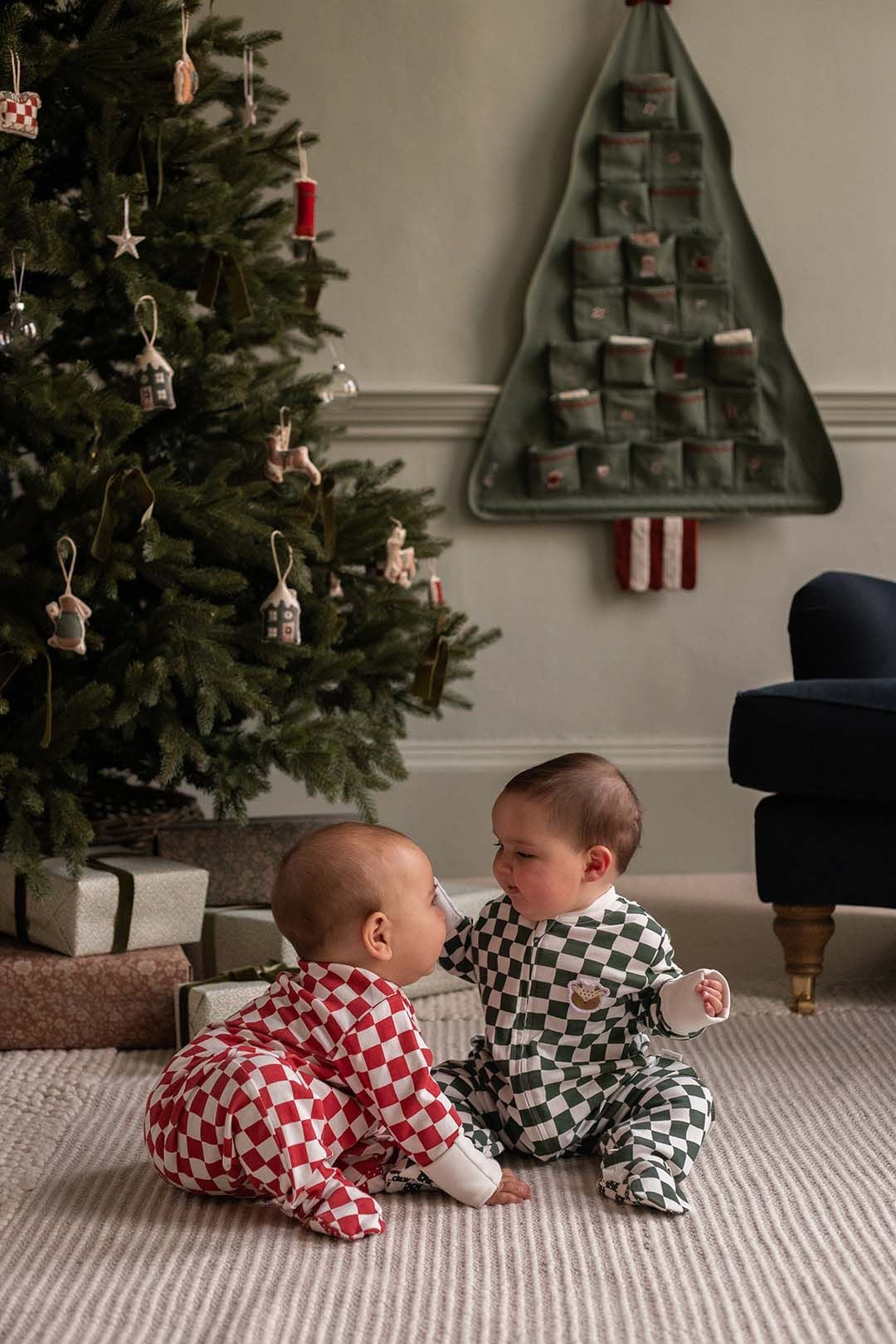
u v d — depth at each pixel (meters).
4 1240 1.31
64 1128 1.64
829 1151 1.55
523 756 3.41
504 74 3.31
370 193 3.32
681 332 3.31
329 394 2.50
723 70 3.32
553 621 3.40
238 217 2.35
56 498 2.02
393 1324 1.15
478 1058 1.61
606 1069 1.54
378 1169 1.45
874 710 2.05
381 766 2.31
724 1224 1.36
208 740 2.24
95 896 1.95
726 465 3.32
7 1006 1.93
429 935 1.46
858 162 3.35
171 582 2.11
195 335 2.19
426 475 3.37
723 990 1.46
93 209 2.07
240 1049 1.38
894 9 3.33
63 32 2.22
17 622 2.03
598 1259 1.27
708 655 3.42
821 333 3.38
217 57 3.24
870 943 2.63
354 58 3.29
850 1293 1.20
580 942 1.50
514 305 3.35
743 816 3.43
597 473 3.32
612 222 3.29
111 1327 1.14
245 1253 1.29
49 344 2.29
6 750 2.08
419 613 2.44
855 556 3.42
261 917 2.11
